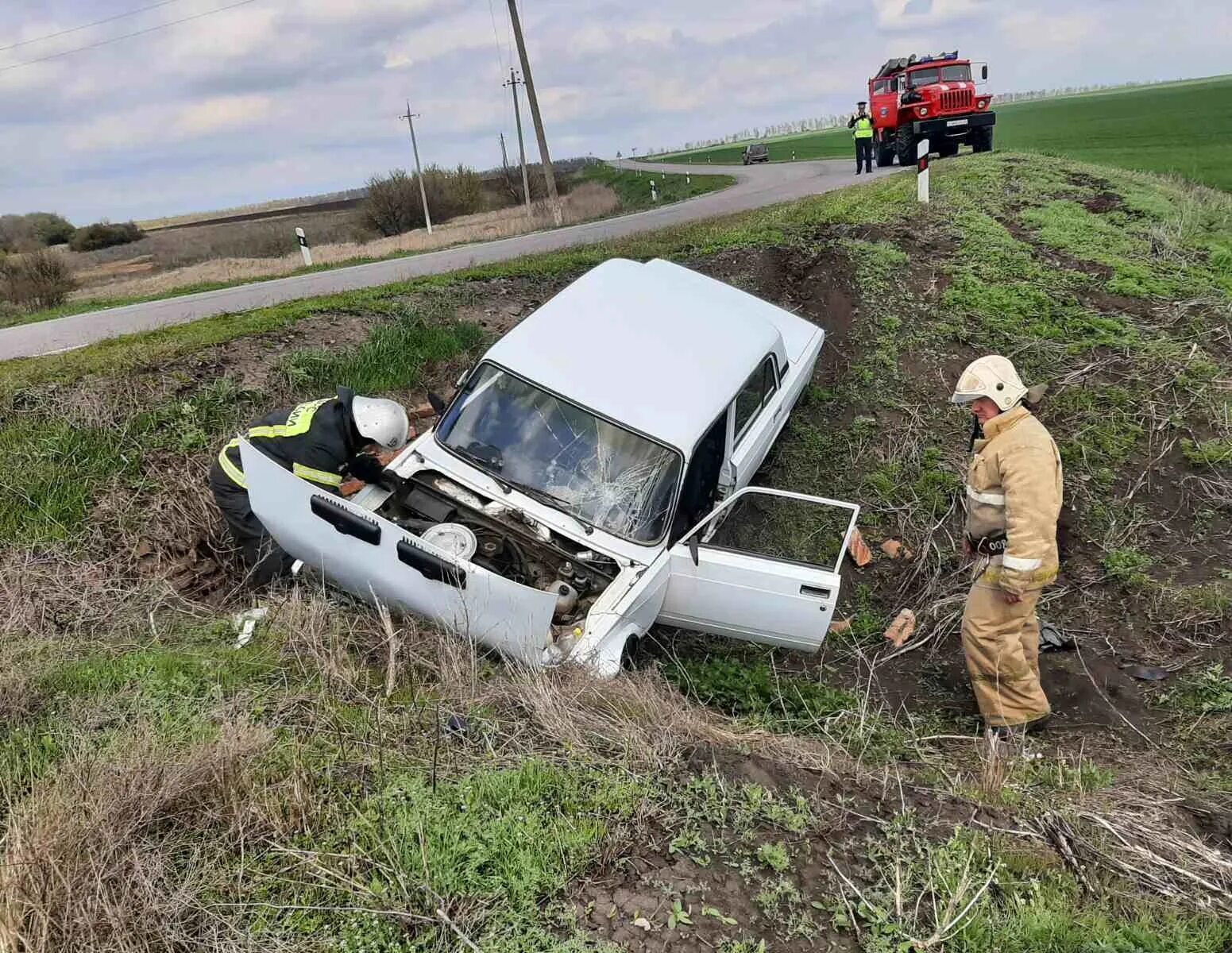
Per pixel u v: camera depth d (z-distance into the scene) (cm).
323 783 297
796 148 6228
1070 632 525
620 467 452
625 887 268
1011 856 300
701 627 484
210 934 237
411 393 782
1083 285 983
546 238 1938
